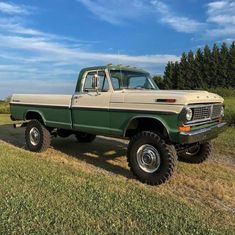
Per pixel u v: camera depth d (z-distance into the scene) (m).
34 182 5.84
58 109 8.02
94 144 9.80
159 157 5.96
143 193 5.43
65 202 4.94
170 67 81.12
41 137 8.55
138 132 6.50
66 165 7.23
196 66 81.31
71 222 4.29
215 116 6.63
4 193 5.27
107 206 4.82
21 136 11.57
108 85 6.93
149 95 6.12
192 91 6.43
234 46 80.69
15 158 7.67
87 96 7.26
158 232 4.08
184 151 7.03
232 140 9.77
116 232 4.07
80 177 6.22
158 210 4.71
